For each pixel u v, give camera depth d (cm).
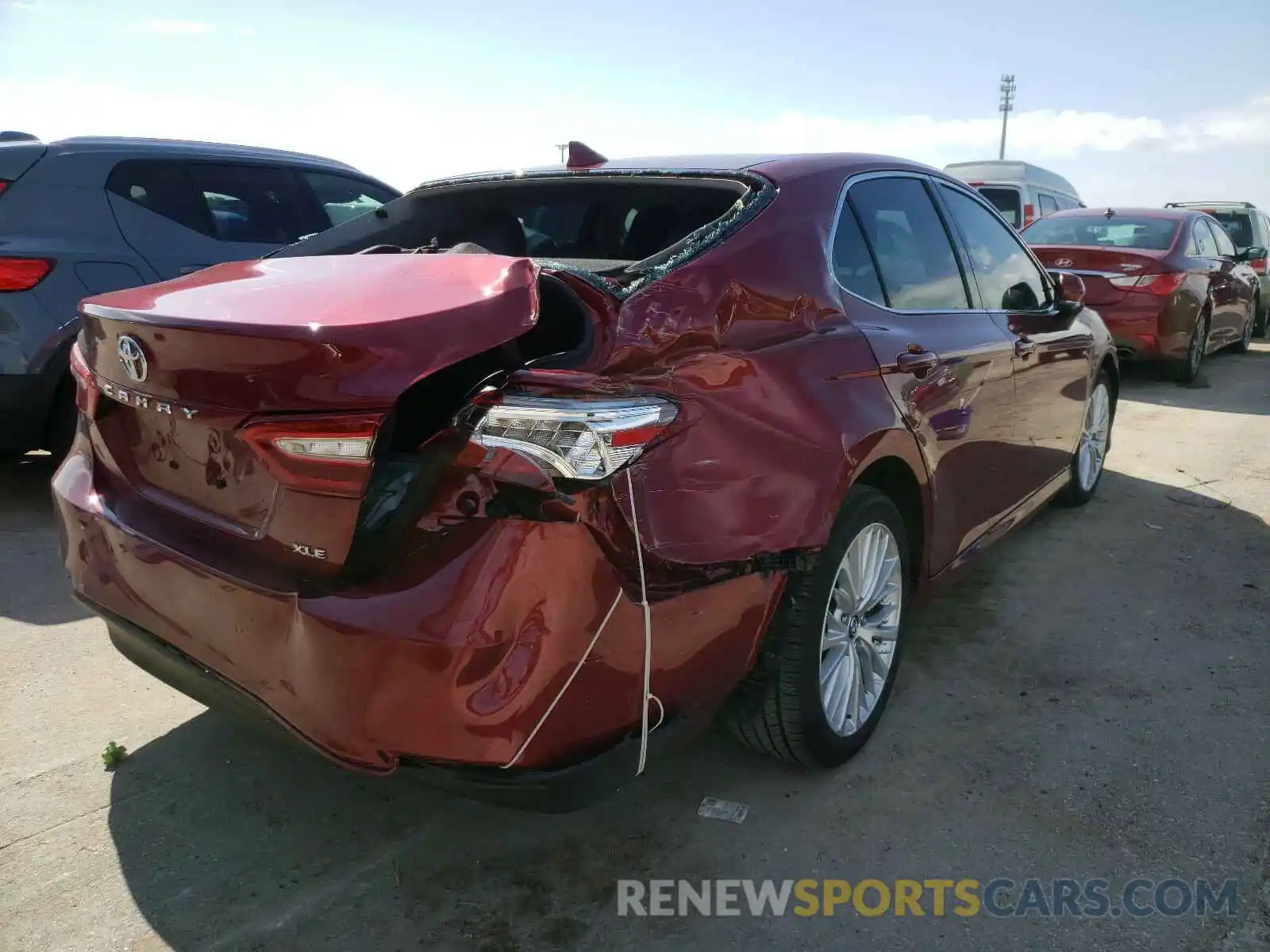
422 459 197
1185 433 714
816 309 267
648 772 288
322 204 628
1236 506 537
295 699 200
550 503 189
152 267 524
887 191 332
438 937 223
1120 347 871
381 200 670
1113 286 861
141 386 221
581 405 194
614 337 211
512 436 190
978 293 374
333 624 191
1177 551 467
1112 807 270
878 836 259
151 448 240
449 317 195
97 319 234
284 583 202
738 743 284
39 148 504
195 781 280
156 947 218
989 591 420
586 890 239
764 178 283
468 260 228
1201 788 278
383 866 246
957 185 390
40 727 305
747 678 260
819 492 245
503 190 324
